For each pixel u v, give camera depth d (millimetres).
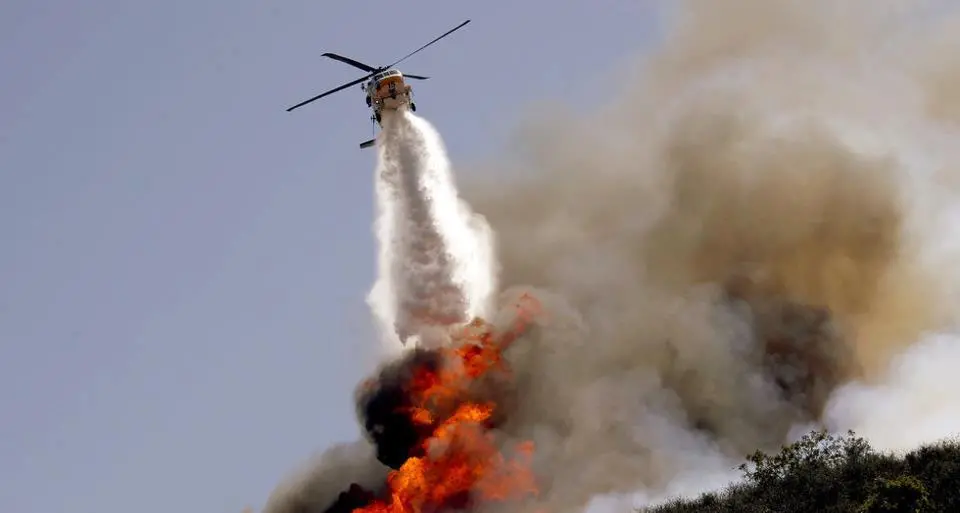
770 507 130250
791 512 127688
